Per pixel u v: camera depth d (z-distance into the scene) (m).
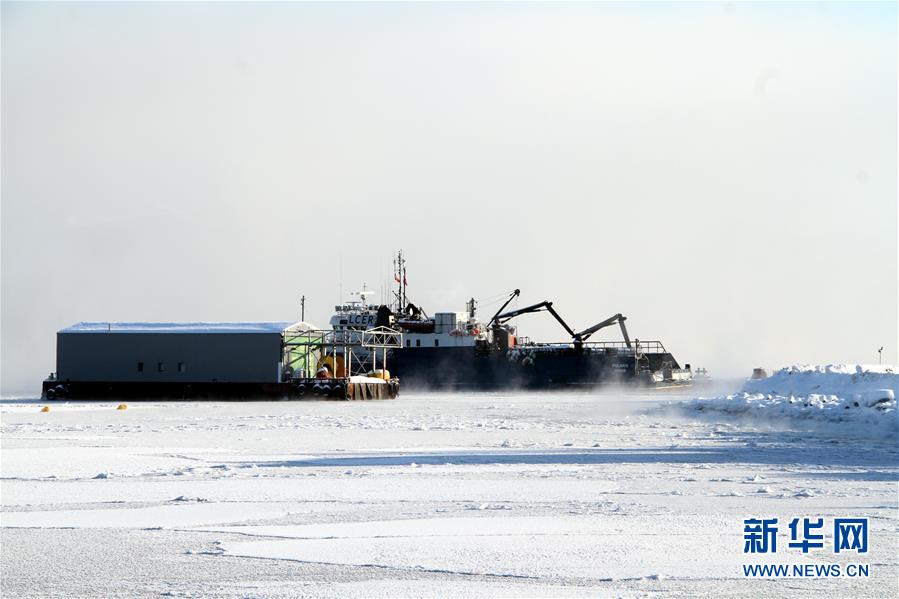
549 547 53.31
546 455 105.12
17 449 117.00
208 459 103.19
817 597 43.34
